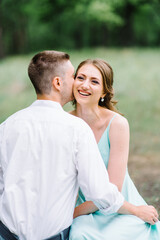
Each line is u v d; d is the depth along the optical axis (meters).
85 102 2.07
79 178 1.64
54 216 1.62
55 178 1.60
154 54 16.33
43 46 27.61
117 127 2.05
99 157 1.65
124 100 9.43
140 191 3.78
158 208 3.25
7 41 24.56
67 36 28.09
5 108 9.30
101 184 1.61
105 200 1.63
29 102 9.81
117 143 2.04
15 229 1.61
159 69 12.55
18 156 1.62
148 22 25.31
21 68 14.16
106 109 2.17
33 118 1.68
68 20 25.78
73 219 1.91
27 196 1.59
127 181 2.20
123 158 2.02
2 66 15.37
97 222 1.89
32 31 27.38
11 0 21.12
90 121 2.16
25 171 1.61
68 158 1.62
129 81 11.17
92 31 27.97
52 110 1.70
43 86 1.74
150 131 6.80
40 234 1.62
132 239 1.86
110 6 19.77
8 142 1.68
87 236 1.78
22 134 1.64
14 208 1.59
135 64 13.55
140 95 9.80
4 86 11.84
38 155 1.61
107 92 2.16
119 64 13.69
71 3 21.03
